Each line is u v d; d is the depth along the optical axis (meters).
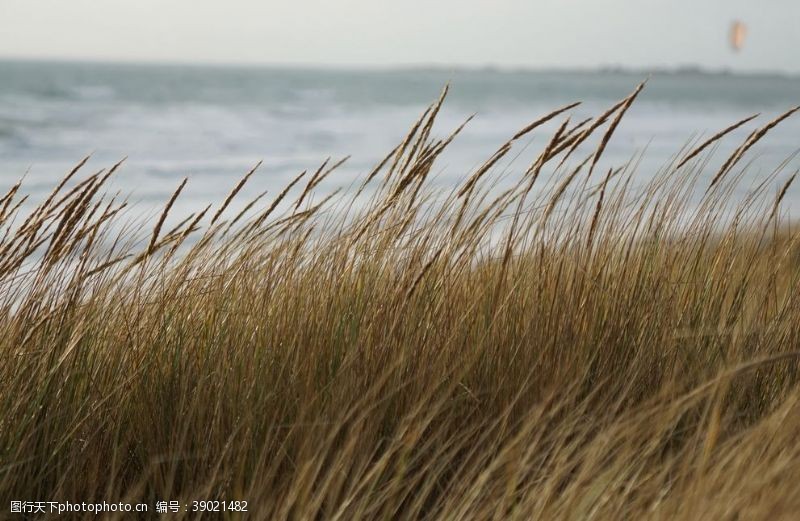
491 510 6.24
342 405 6.97
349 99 187.25
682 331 8.16
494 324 7.85
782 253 9.34
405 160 8.26
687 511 5.44
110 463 7.26
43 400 7.14
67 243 7.88
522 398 7.46
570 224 8.73
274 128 113.00
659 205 8.95
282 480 6.84
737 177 9.02
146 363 7.49
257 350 7.47
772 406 7.27
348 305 7.71
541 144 101.81
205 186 60.16
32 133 90.12
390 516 6.30
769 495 5.60
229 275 8.22
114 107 130.75
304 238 8.34
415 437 6.43
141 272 8.15
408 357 7.47
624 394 6.97
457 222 8.14
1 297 7.77
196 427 7.22
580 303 8.14
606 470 6.59
